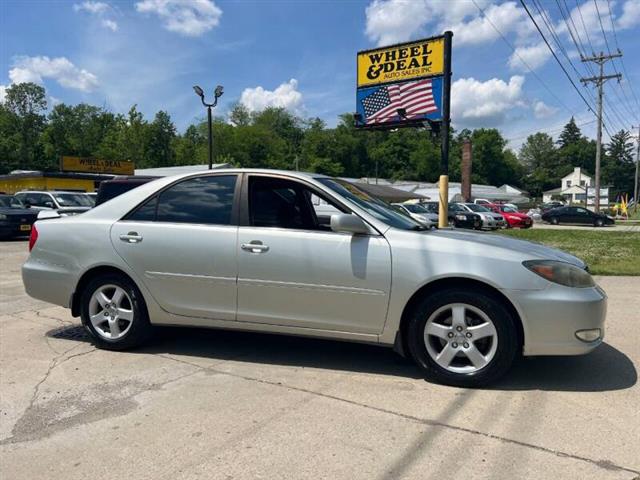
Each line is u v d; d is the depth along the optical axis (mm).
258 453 2934
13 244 15352
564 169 131000
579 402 3604
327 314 4125
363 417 3381
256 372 4238
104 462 2861
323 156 104625
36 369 4312
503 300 3797
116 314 4781
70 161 37562
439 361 3920
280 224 4352
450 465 2785
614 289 7875
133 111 79438
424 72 17500
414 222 4598
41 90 89875
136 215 4742
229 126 97938
